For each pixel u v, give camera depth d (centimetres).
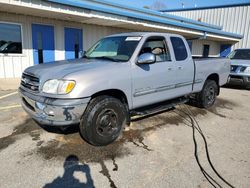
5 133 401
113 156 334
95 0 1095
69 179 276
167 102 498
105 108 349
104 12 973
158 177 285
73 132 410
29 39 992
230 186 271
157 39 448
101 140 354
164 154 345
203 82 568
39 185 263
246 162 328
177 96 495
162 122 487
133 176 286
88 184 268
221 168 310
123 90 368
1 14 891
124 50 412
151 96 425
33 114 341
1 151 337
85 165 308
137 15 1099
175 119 511
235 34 1938
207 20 2252
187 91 520
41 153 335
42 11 849
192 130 446
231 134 435
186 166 312
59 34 1085
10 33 938
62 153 337
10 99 635
